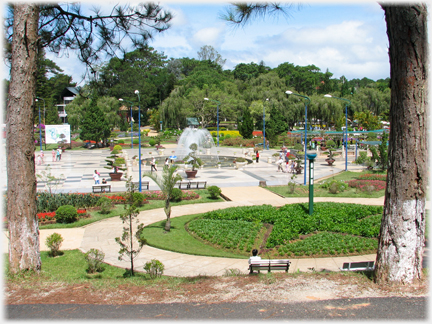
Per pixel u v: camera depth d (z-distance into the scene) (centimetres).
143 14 1105
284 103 7475
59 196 2036
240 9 820
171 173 1655
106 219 1878
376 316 596
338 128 6931
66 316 620
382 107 8156
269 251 1381
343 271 871
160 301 690
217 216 1847
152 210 2083
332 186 2520
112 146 5941
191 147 4631
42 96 7781
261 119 7625
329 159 3981
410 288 717
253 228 1631
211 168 3750
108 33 1150
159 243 1499
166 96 10319
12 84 924
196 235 1612
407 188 737
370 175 3067
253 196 2439
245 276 870
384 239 759
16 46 919
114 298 712
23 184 934
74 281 861
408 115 728
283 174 3375
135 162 3828
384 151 3312
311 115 7231
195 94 7894
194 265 1251
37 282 832
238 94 8588
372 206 1959
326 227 1614
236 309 637
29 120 943
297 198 2373
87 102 6750
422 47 706
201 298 699
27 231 939
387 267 747
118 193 2427
